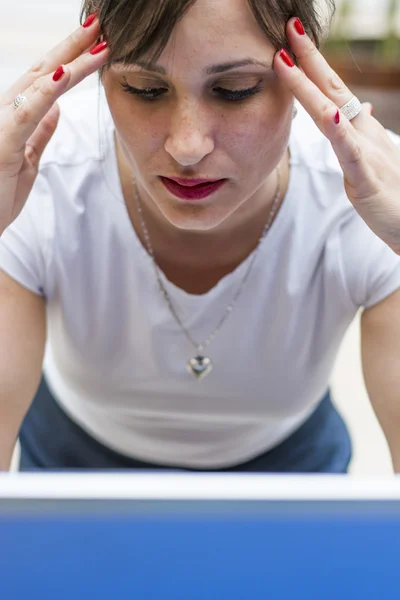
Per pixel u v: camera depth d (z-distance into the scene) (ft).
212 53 3.39
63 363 5.26
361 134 4.28
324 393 5.78
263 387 5.07
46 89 3.98
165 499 1.92
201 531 1.92
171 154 3.67
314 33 4.00
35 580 1.90
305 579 1.93
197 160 3.66
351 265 4.59
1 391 4.56
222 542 1.92
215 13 3.31
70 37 4.07
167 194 3.95
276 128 3.80
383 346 4.58
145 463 5.82
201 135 3.62
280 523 1.93
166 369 4.98
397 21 13.48
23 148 4.18
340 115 3.88
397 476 2.01
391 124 12.62
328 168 4.65
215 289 4.68
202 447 5.55
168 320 4.78
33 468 6.23
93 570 1.91
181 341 4.87
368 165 4.12
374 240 4.56
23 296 4.64
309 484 1.95
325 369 5.13
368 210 4.22
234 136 3.68
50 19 17.21
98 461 5.95
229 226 4.48
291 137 4.71
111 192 4.60
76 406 5.72
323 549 1.93
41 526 1.90
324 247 4.66
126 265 4.68
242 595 1.91
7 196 4.26
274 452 5.81
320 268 4.70
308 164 4.65
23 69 15.14
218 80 3.52
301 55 3.98
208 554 1.92
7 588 1.89
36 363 4.75
